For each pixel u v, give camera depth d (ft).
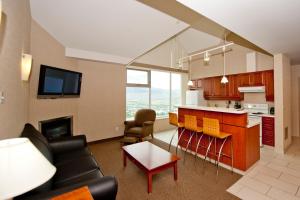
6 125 4.62
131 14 9.22
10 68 4.96
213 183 7.98
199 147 11.53
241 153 9.05
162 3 8.68
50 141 8.39
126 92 17.56
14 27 5.26
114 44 12.23
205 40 18.60
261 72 14.73
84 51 12.60
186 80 22.74
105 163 10.29
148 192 7.22
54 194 3.81
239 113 8.92
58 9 8.54
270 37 8.62
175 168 8.21
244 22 6.91
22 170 2.31
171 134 18.02
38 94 8.89
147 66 18.08
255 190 7.37
